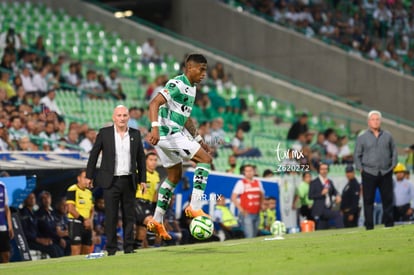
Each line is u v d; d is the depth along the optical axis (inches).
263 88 1945.1
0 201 848.3
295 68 2021.4
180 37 2010.3
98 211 1066.1
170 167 666.8
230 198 1152.2
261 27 2048.5
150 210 981.8
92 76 1604.3
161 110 652.1
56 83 1510.8
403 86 1939.0
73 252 959.0
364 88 1972.2
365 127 1860.2
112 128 756.0
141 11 2258.9
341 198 1225.4
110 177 748.6
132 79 1759.4
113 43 1897.1
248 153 1489.9
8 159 1011.3
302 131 1631.4
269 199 1186.6
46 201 1000.2
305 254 574.6
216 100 1684.3
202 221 646.5
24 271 584.7
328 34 2048.5
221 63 1934.1
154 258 622.8
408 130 1868.8
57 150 1198.3
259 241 812.0
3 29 1705.2
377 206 1296.8
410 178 1362.0
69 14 1943.9
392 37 2112.5
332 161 1528.1
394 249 578.6
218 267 523.2
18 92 1365.7
